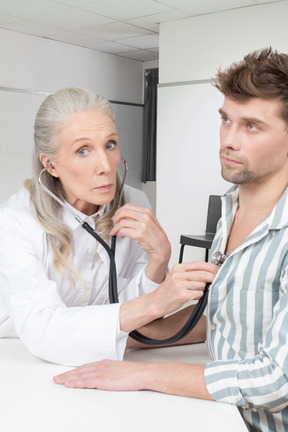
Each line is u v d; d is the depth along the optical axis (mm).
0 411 781
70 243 1127
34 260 1053
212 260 970
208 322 1002
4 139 5680
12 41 5660
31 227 1078
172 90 5215
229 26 4777
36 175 1082
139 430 723
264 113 818
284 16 4457
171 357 1080
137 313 973
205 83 4980
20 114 5812
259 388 789
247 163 851
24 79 5828
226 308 937
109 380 870
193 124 5109
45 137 1010
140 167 7527
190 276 948
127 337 1021
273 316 826
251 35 4660
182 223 5277
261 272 882
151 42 6180
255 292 892
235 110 836
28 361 1024
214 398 820
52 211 1082
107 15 4988
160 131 5340
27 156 5926
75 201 1108
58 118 984
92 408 794
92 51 6605
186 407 804
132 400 828
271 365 785
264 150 840
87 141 980
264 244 888
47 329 992
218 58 4887
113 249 1097
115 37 5945
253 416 903
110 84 6922
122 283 1246
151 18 5086
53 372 960
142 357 1077
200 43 4984
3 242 1070
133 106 7285
